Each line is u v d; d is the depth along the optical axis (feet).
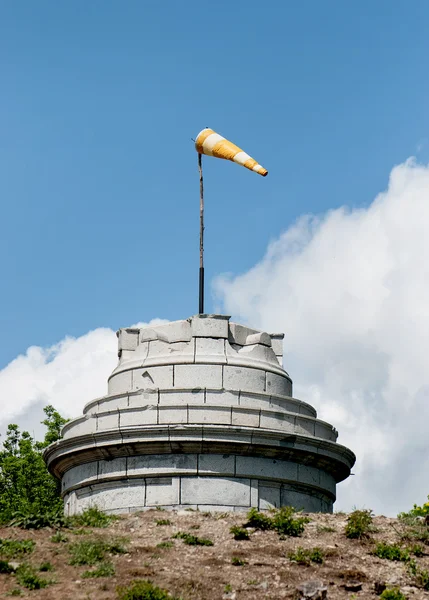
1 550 75.00
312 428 99.91
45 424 158.92
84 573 71.61
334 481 103.65
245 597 69.41
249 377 100.22
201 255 108.78
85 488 98.78
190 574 72.69
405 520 87.56
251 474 95.20
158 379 99.96
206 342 101.09
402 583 73.87
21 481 150.00
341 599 70.59
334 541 81.41
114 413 97.35
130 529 82.74
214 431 94.02
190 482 94.22
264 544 79.66
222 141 109.70
